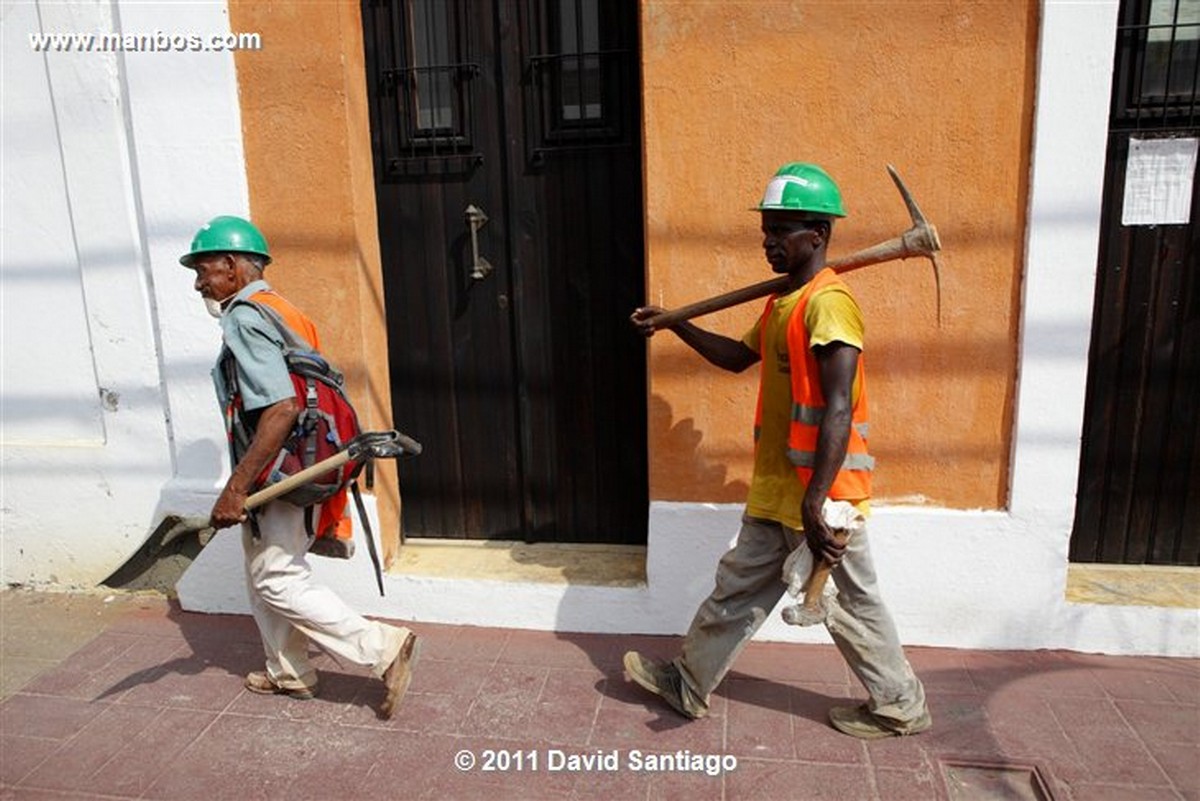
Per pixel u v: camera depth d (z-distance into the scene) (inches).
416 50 142.2
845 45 122.0
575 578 142.9
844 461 104.1
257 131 137.8
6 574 161.0
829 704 122.1
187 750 116.0
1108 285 132.3
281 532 116.1
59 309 153.9
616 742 115.0
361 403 143.1
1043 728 115.0
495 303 148.3
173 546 157.0
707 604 116.6
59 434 158.9
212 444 150.9
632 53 135.9
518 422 151.5
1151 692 122.0
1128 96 127.0
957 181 123.6
